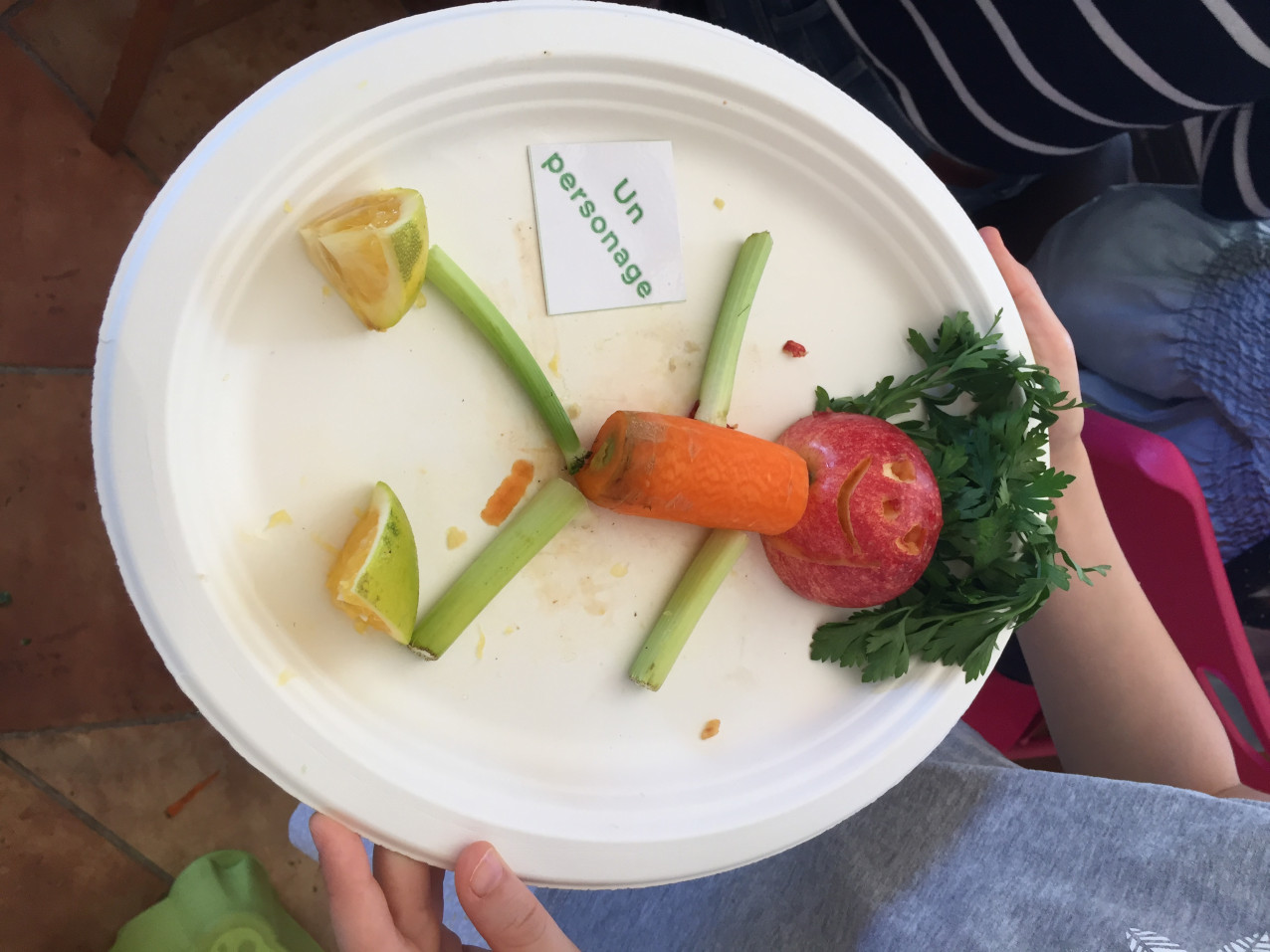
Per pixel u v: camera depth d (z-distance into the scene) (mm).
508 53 286
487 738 313
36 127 464
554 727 321
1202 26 382
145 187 489
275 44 506
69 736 496
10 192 460
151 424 266
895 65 457
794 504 318
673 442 297
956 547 349
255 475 288
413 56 278
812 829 338
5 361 466
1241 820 338
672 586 333
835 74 505
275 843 545
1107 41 397
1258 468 547
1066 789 378
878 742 348
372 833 290
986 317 354
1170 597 519
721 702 341
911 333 353
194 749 525
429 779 297
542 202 308
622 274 320
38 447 477
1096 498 440
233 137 267
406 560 289
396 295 283
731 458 304
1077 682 443
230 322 281
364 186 290
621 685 329
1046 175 569
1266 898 323
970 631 343
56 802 495
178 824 522
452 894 447
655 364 328
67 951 495
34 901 490
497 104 295
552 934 292
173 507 268
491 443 311
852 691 357
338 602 287
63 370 478
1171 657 441
